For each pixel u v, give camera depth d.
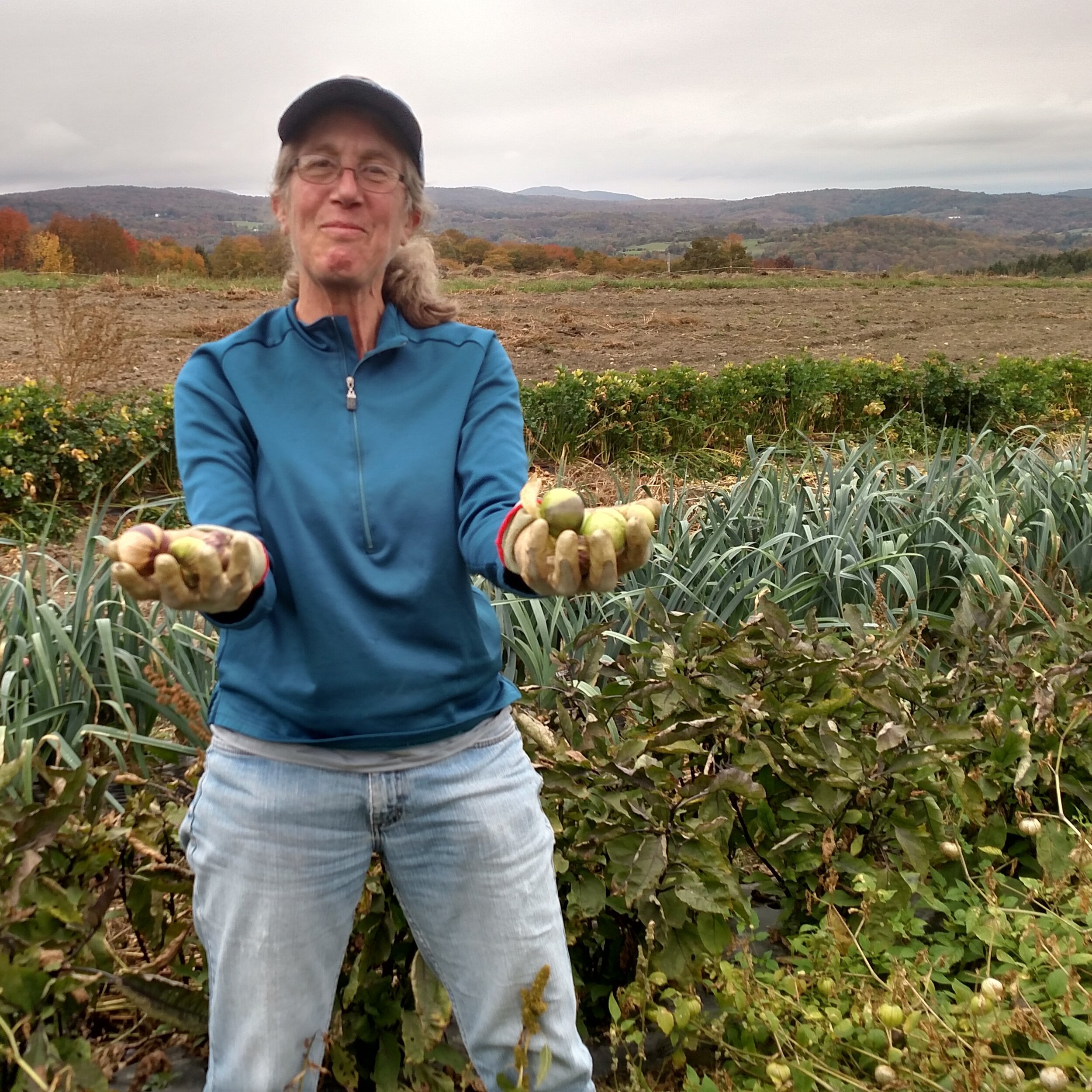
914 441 9.88
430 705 1.72
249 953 1.71
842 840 2.80
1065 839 2.77
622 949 2.59
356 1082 2.25
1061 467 5.59
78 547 4.95
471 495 1.74
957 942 2.63
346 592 1.68
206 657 3.52
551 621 3.89
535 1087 1.80
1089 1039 2.09
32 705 3.40
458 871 1.77
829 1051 2.19
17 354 13.45
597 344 17.69
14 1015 2.03
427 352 1.83
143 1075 2.13
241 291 25.45
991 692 3.25
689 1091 2.14
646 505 1.47
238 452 1.74
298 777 1.70
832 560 4.36
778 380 9.78
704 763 2.98
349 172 1.72
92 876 2.40
